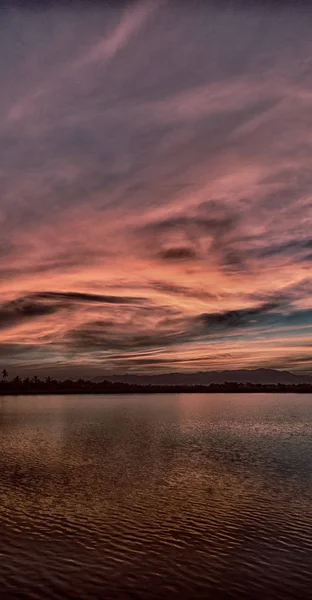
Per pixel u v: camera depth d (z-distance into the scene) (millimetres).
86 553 20297
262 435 68500
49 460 44812
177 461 44156
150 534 22750
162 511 26656
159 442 59562
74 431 74312
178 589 17172
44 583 17469
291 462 43500
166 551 20609
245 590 17125
